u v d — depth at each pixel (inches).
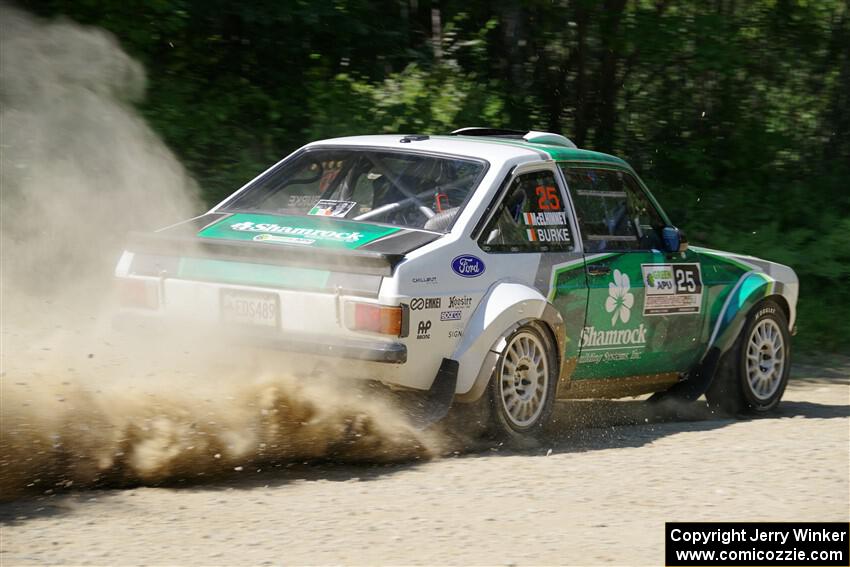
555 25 1779.0
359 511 665.6
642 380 1005.8
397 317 764.0
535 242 887.7
